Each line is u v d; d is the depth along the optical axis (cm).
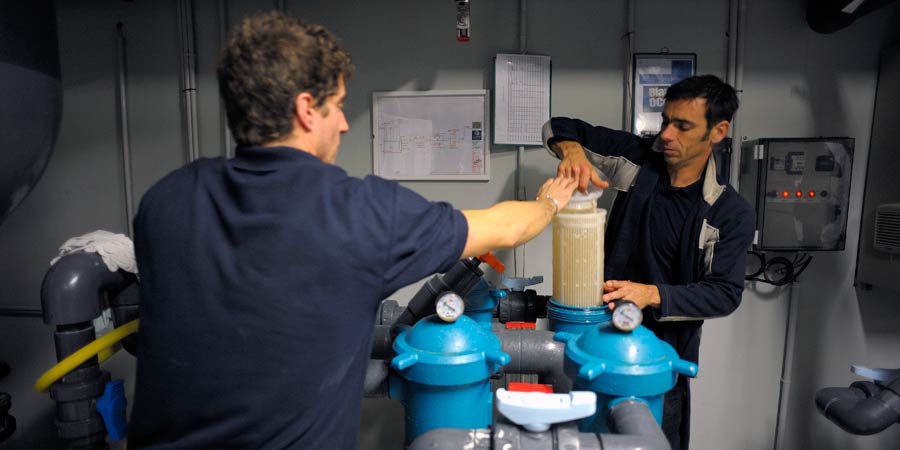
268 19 72
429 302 110
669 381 80
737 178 175
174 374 67
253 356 66
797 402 185
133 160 183
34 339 191
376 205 69
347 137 180
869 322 181
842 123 173
